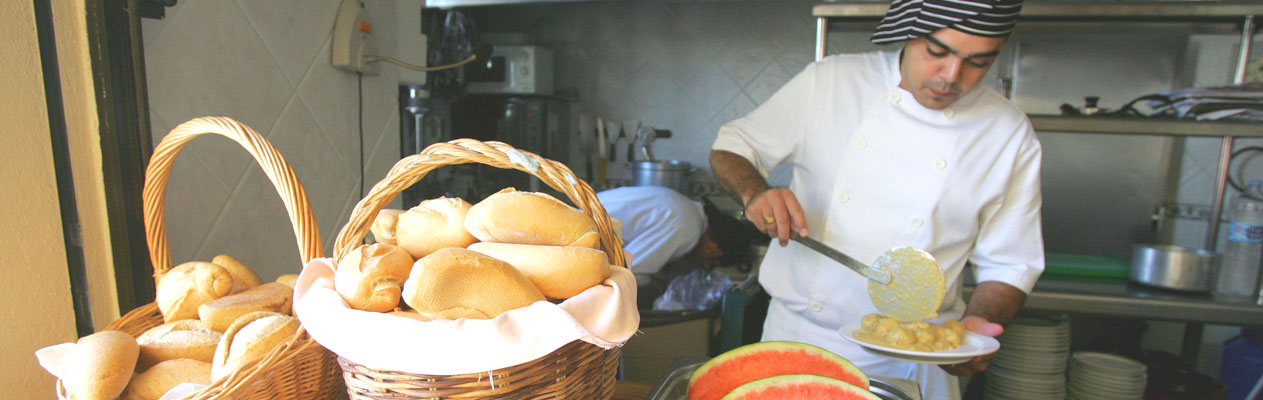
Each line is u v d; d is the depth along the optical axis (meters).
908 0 1.02
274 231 1.06
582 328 0.44
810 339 1.24
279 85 1.04
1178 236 2.25
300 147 1.09
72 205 0.70
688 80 2.76
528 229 0.52
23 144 0.66
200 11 0.87
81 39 0.70
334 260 0.57
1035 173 1.14
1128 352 1.98
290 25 1.05
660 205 2.08
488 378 0.44
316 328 0.48
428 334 0.43
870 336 0.95
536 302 0.46
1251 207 1.71
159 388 0.57
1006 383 1.58
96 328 0.74
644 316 1.54
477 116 2.73
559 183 0.55
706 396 0.58
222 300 0.64
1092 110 1.84
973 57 0.96
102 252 0.75
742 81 2.71
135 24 0.74
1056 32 2.09
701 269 2.26
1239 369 1.97
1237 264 1.69
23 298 0.66
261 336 0.56
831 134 1.22
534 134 2.58
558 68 2.87
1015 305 1.12
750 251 2.36
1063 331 1.57
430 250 0.55
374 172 1.36
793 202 1.12
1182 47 2.16
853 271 1.18
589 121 2.88
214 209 0.91
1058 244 2.38
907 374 1.16
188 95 0.86
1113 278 1.89
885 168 1.16
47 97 0.68
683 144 2.80
